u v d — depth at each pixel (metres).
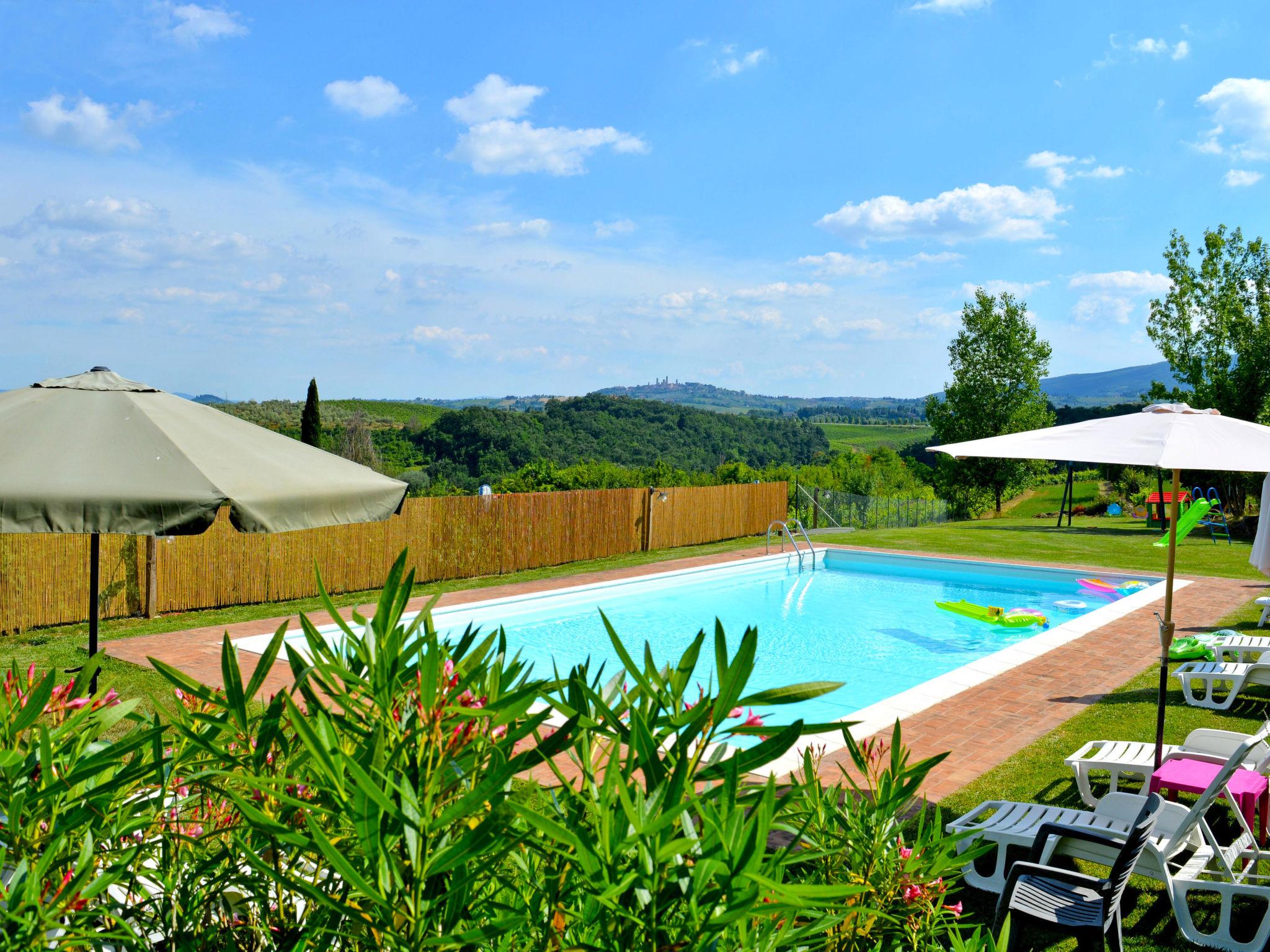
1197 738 6.46
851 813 2.47
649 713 1.53
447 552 17.59
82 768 1.64
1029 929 4.85
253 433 5.17
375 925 1.32
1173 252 33.22
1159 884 5.38
